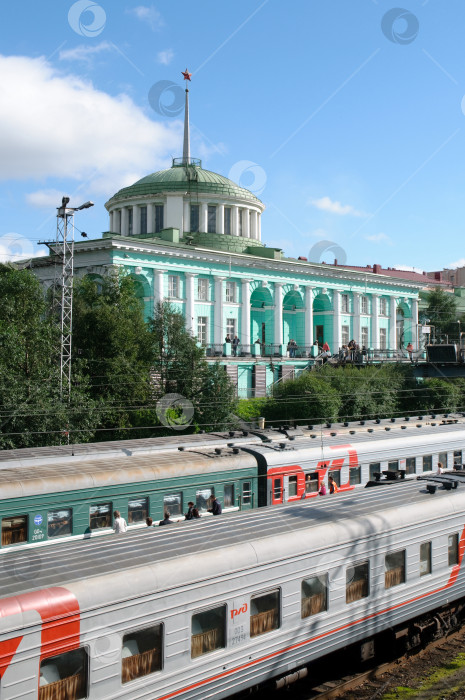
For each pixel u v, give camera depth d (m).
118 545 11.84
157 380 40.09
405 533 14.59
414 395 49.50
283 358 56.25
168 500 20.44
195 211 63.81
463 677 14.20
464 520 16.11
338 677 14.34
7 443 29.33
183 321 42.41
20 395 30.44
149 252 50.72
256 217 67.69
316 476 23.73
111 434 37.19
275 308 60.66
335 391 44.06
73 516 18.45
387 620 14.24
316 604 12.95
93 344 38.41
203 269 54.84
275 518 13.73
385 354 66.06
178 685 10.98
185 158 66.81
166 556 11.35
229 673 11.64
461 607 16.66
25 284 34.41
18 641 9.34
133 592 10.49
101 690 10.09
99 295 41.47
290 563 12.48
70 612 9.82
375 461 25.77
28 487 17.64
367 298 70.12
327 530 13.25
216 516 13.83
